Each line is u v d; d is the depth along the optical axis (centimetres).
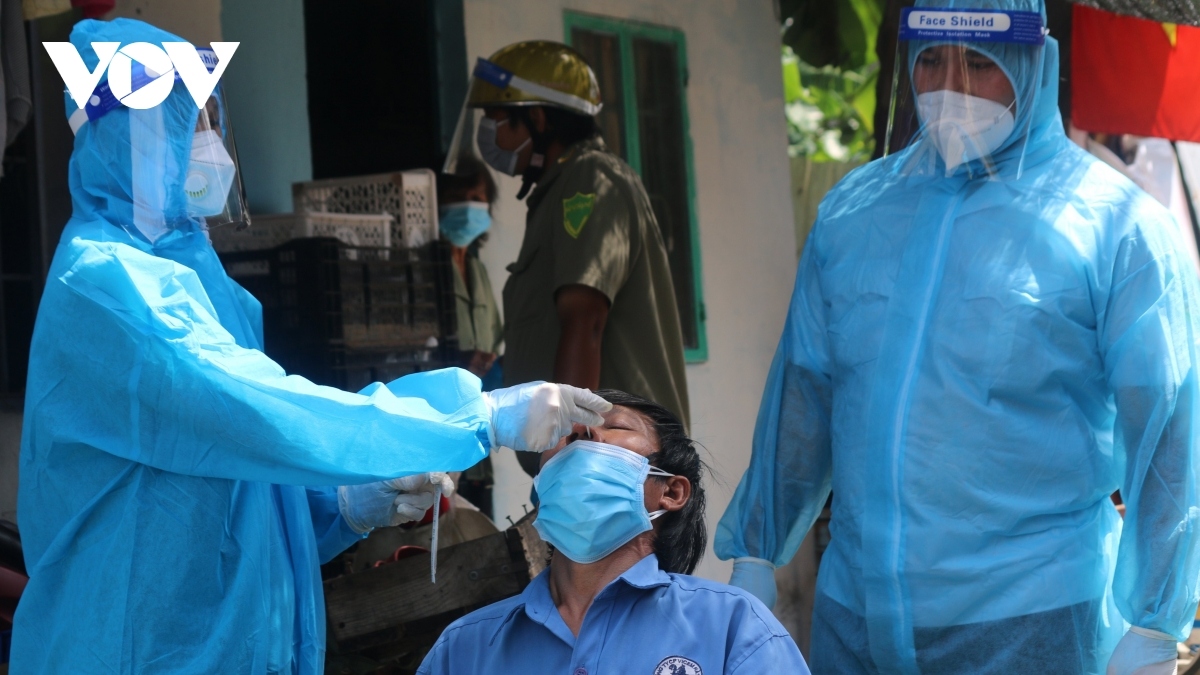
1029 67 258
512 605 213
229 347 202
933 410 257
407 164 587
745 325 607
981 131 260
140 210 210
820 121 1147
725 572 577
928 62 263
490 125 390
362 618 297
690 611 204
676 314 391
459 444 204
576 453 210
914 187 275
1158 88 588
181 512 204
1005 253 257
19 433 395
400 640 302
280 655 214
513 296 385
